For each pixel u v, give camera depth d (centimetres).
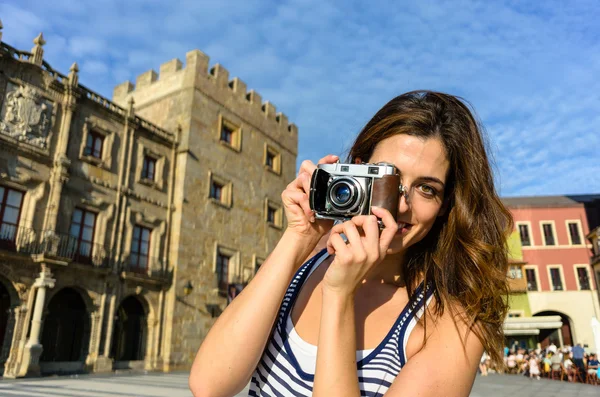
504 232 129
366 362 102
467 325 99
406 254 125
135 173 2005
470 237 120
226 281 2322
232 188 2450
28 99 1628
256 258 2528
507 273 125
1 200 1538
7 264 1495
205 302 2148
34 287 1552
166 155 2170
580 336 3028
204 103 2361
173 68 2425
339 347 86
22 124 1600
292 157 3014
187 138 2222
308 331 110
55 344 1722
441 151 114
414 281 121
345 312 90
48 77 1694
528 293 3122
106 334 1752
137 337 1959
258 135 2714
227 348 103
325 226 111
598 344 1574
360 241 89
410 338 105
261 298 106
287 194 113
